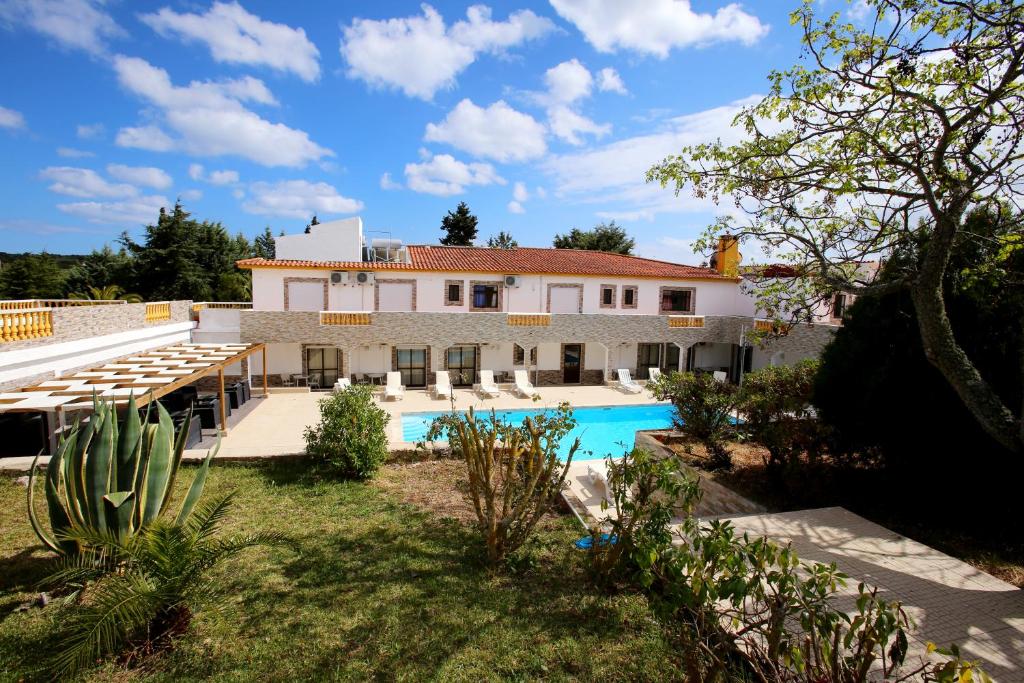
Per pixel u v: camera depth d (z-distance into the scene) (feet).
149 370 47.37
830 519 24.90
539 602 20.18
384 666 16.25
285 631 18.02
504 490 23.81
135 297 113.19
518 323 82.48
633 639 17.66
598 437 61.93
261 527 27.27
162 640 17.01
